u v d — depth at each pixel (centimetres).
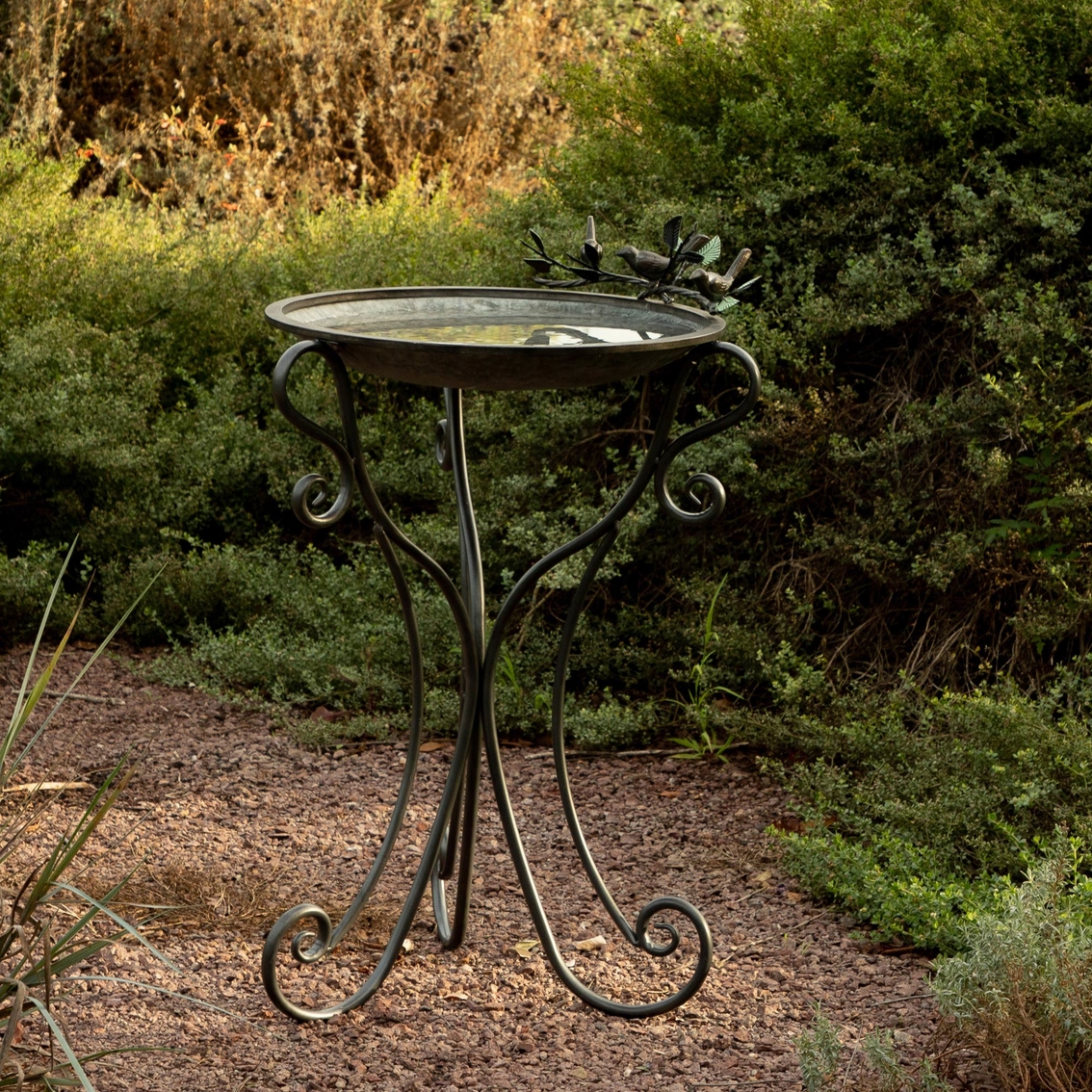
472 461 481
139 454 486
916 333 429
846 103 431
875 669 398
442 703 400
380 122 875
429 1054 230
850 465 416
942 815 300
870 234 431
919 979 260
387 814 346
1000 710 313
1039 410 381
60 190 610
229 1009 243
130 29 904
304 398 496
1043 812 302
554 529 420
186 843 323
